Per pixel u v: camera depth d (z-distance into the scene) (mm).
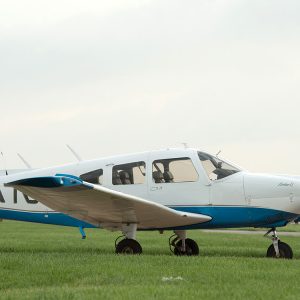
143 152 26156
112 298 12836
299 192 23859
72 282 15375
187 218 24391
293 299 13070
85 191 22109
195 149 25625
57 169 27797
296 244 35844
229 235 48062
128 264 18375
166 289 13922
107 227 25531
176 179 25312
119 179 26078
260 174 25016
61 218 27344
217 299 12969
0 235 43938
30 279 15727
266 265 18797
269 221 24359
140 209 23484
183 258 20500
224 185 24750
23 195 28141
